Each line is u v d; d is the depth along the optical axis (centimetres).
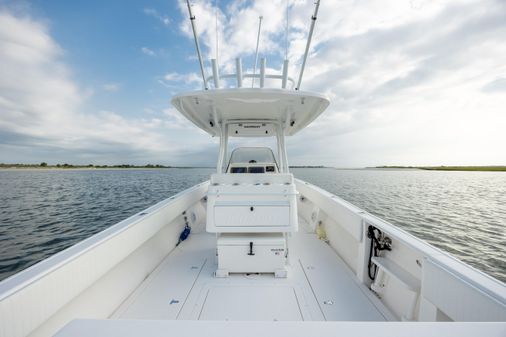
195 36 293
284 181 226
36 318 106
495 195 2066
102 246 154
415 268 157
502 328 48
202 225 376
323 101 224
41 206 1482
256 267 217
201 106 251
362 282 208
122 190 2166
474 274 105
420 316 135
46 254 796
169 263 249
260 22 341
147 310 175
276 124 333
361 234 208
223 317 166
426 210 1465
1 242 887
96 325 50
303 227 373
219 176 226
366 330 47
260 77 254
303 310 173
